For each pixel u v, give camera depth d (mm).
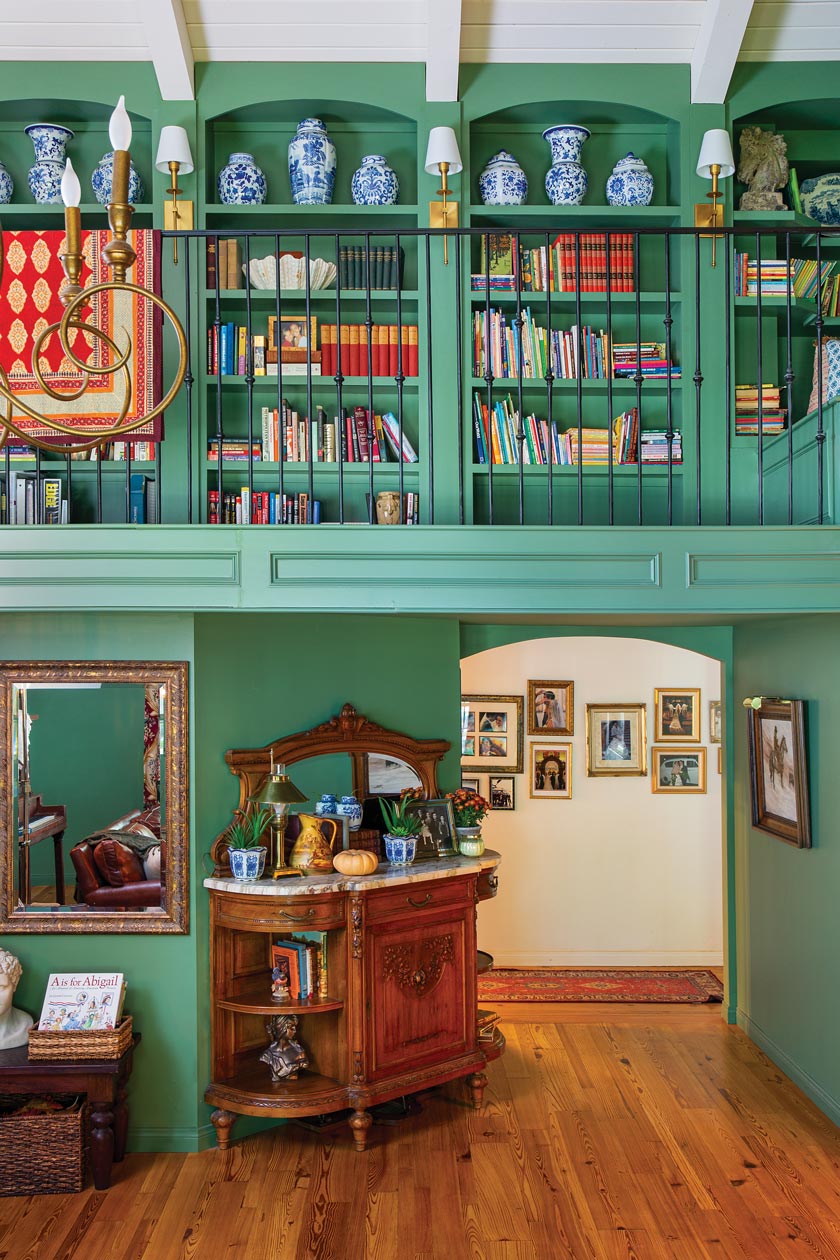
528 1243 3635
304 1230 3725
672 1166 4215
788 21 5246
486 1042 4957
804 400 5809
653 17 5164
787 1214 3828
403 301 5328
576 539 3986
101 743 4414
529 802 7426
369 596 3949
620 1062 5418
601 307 5457
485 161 5625
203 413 5105
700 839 7445
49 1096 4297
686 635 6156
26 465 5031
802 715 4938
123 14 5070
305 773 4863
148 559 3930
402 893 4441
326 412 5520
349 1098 4285
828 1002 4711
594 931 7395
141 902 4398
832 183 5660
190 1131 4387
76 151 5527
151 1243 3641
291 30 5133
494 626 5934
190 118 5234
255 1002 4348
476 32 5195
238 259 5285
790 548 4020
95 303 4254
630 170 5320
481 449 5191
